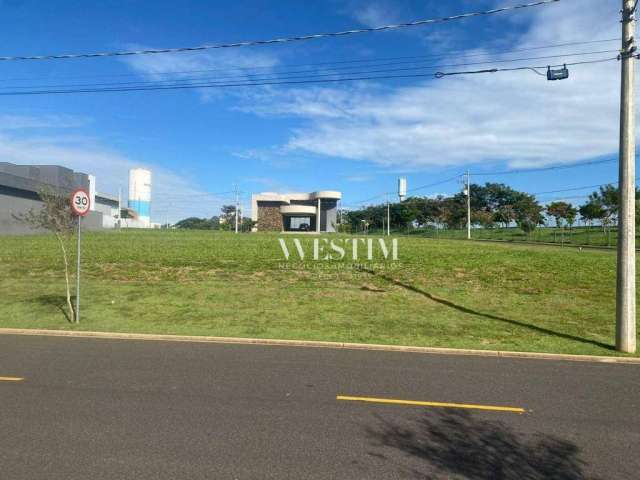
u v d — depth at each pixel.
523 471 4.24
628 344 9.27
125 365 7.76
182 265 20.52
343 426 5.19
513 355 9.05
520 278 18.19
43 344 9.51
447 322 11.88
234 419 5.33
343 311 13.04
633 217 9.34
